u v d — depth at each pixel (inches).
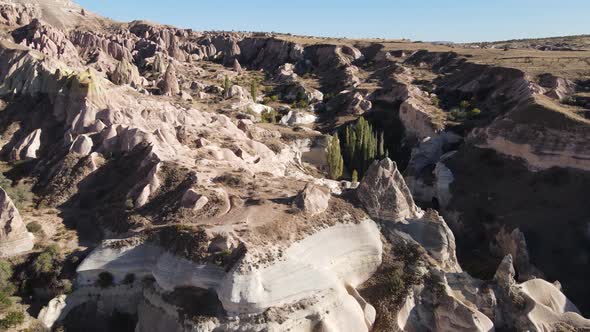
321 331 1461.6
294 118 4530.0
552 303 1704.0
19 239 1715.1
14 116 2800.2
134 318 1608.0
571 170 2406.5
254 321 1386.6
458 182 2755.9
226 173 2106.3
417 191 3026.6
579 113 2684.5
